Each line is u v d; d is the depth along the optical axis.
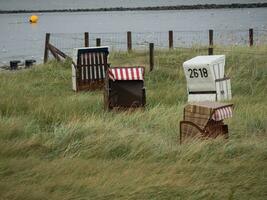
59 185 20.45
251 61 53.03
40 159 24.55
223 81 38.72
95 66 46.88
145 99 36.91
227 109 27.81
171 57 59.84
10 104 37.28
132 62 58.97
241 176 21.38
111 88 36.59
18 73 57.25
